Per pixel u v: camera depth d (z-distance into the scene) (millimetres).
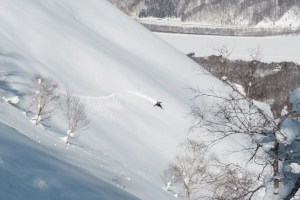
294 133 37062
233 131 37031
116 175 93875
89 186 39156
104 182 51188
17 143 42719
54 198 30062
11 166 31906
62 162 48500
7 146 37844
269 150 37719
